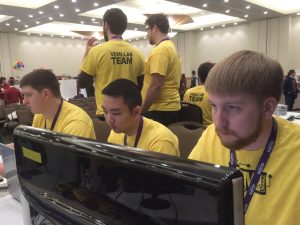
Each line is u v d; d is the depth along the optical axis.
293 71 8.87
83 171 0.39
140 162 0.32
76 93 6.30
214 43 13.08
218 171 0.28
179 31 13.41
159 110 2.06
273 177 0.59
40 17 10.06
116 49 1.92
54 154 0.43
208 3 8.44
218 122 0.49
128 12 10.12
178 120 2.15
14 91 7.14
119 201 0.35
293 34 10.97
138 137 1.18
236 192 0.27
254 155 0.61
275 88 0.48
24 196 0.52
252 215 0.59
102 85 1.93
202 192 0.28
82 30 12.98
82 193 0.40
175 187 0.30
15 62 13.40
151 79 1.98
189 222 0.29
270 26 11.19
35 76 1.40
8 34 13.55
